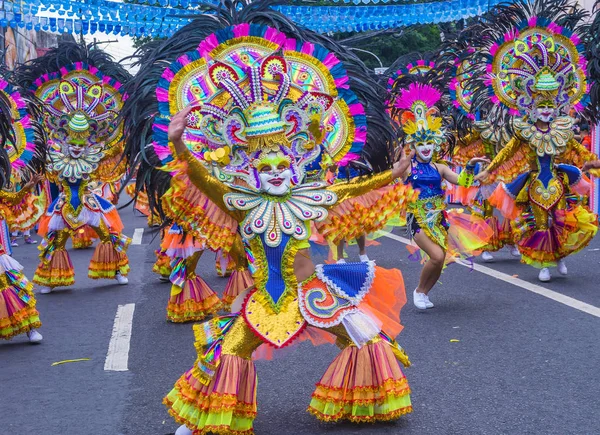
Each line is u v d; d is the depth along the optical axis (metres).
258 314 4.68
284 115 4.81
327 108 5.07
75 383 6.06
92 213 10.20
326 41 5.59
